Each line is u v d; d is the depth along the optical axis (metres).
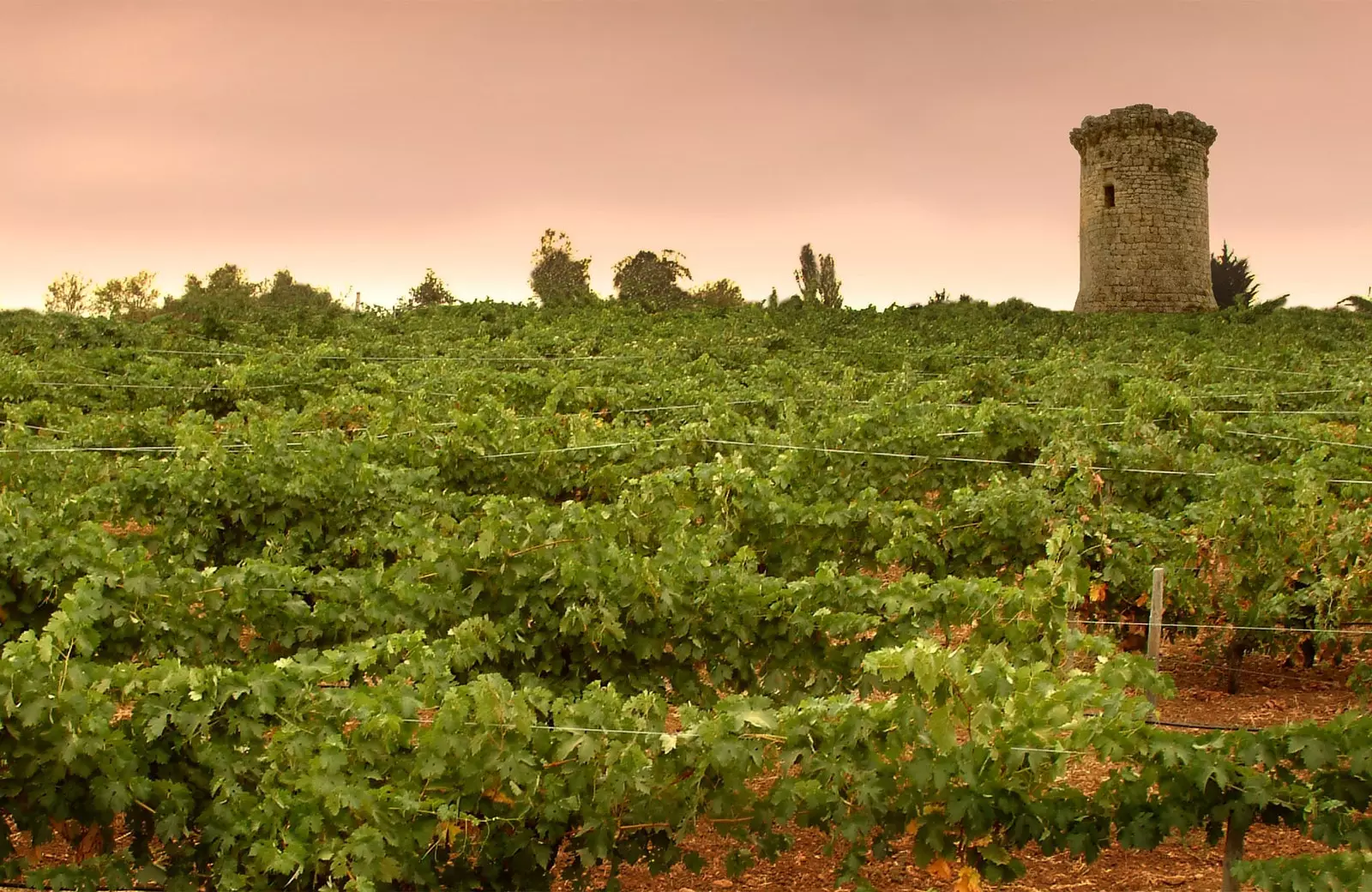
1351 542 8.98
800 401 19.34
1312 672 9.62
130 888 5.68
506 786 5.47
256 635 7.67
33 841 5.71
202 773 5.80
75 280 59.56
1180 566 9.34
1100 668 5.82
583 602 7.56
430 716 6.27
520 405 19.83
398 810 5.32
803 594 7.53
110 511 10.94
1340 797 5.42
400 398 18.84
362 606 7.65
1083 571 6.97
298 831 5.25
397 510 10.76
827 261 53.88
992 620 7.15
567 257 53.69
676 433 14.27
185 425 13.02
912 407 14.45
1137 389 16.75
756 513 10.19
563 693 7.62
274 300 50.09
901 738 5.48
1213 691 9.23
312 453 11.23
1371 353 31.61
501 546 7.72
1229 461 12.18
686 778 5.58
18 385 19.77
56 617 5.67
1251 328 37.75
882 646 7.36
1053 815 5.50
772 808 5.58
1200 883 6.05
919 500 13.66
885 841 5.65
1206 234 50.25
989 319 40.09
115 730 5.67
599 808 5.44
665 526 9.80
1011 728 5.50
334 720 5.67
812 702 5.62
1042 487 10.34
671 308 42.72
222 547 10.88
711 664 7.63
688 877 6.32
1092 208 49.88
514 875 5.64
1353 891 5.00
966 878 5.59
